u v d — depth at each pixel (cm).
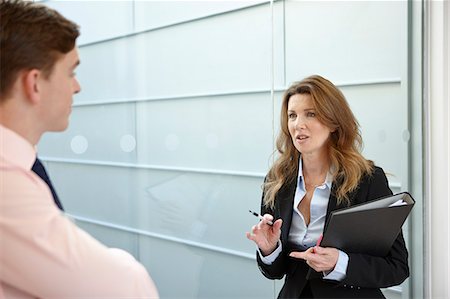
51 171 107
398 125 183
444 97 177
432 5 177
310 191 130
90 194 117
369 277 115
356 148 133
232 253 158
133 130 131
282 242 129
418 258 184
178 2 143
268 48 162
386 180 129
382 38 180
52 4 110
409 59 183
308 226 128
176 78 143
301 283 126
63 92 57
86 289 51
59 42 55
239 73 157
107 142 123
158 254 140
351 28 175
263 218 121
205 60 149
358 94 175
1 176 49
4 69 52
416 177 184
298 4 168
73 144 113
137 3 132
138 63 133
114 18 126
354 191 125
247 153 159
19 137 53
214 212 153
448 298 179
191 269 149
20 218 48
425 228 183
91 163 117
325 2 171
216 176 153
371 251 118
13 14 53
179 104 144
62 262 49
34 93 54
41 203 50
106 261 52
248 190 160
